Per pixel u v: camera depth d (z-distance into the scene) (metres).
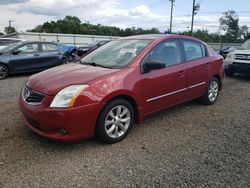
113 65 4.18
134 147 3.76
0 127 4.31
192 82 5.12
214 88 5.97
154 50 4.40
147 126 4.58
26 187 2.79
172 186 2.84
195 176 3.04
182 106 5.80
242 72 9.62
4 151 3.50
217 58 5.94
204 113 5.37
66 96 3.36
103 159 3.39
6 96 6.51
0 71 9.34
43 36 44.19
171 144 3.88
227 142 3.99
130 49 4.45
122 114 3.92
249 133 4.36
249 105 6.04
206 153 3.61
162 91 4.44
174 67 4.67
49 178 2.95
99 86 3.56
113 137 3.83
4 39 13.95
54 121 3.33
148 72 4.18
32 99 3.60
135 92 3.96
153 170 3.15
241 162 3.38
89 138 3.87
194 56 5.30
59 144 3.76
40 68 10.51
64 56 11.48
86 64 4.45
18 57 9.77
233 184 2.90
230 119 5.04
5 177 2.94
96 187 2.81
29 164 3.22
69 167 3.18
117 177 3.00
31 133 4.09
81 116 3.40
